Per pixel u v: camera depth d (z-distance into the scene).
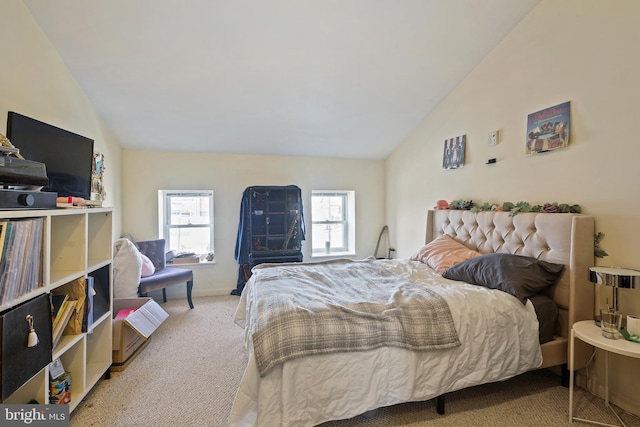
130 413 1.72
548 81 2.21
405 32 2.38
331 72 2.76
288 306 1.63
